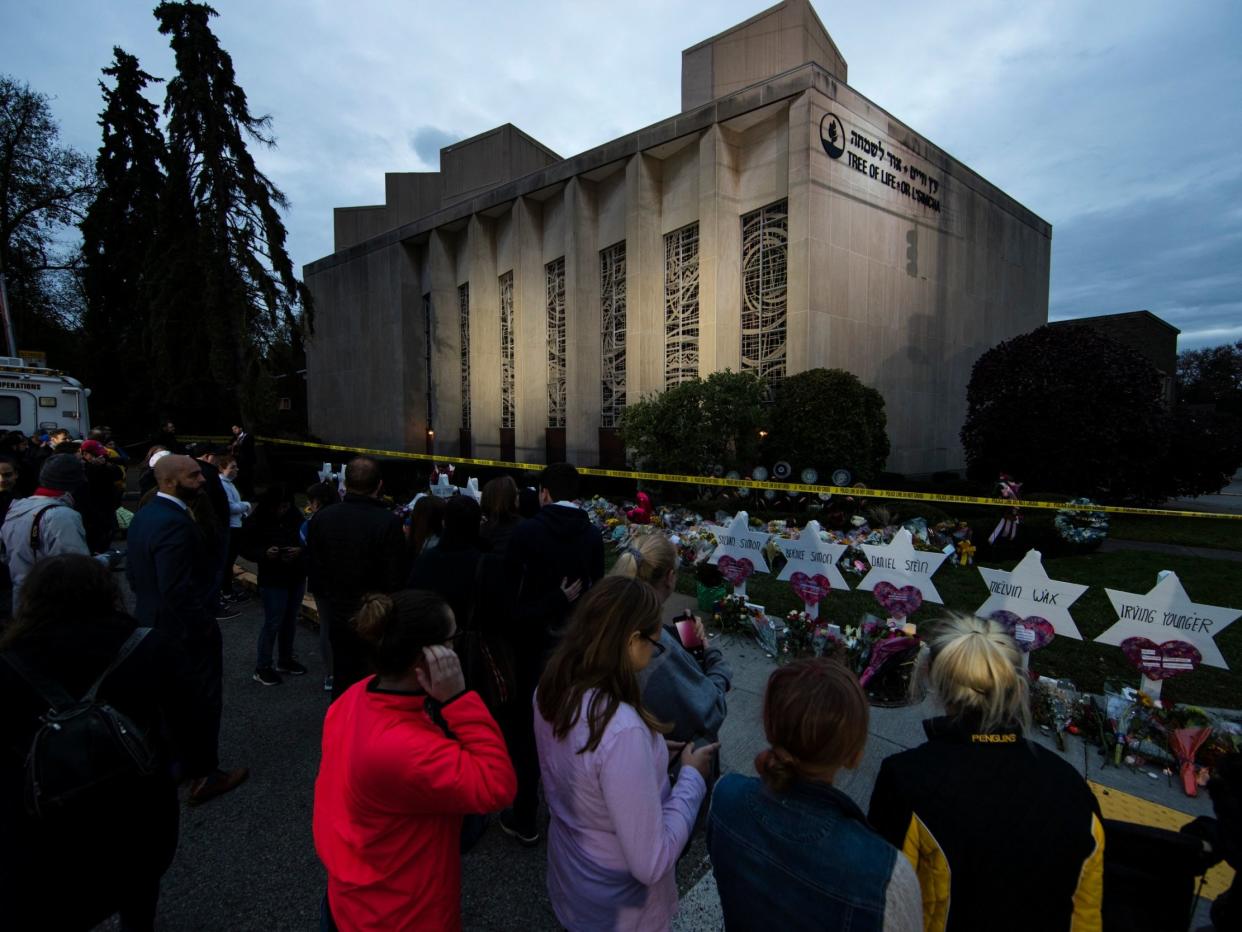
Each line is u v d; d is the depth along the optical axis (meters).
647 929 1.60
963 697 1.44
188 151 16.89
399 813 1.52
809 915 1.22
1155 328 34.62
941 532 9.53
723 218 15.22
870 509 10.40
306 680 4.84
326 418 30.25
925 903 1.37
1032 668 4.94
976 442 15.97
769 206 15.05
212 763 3.31
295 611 4.96
